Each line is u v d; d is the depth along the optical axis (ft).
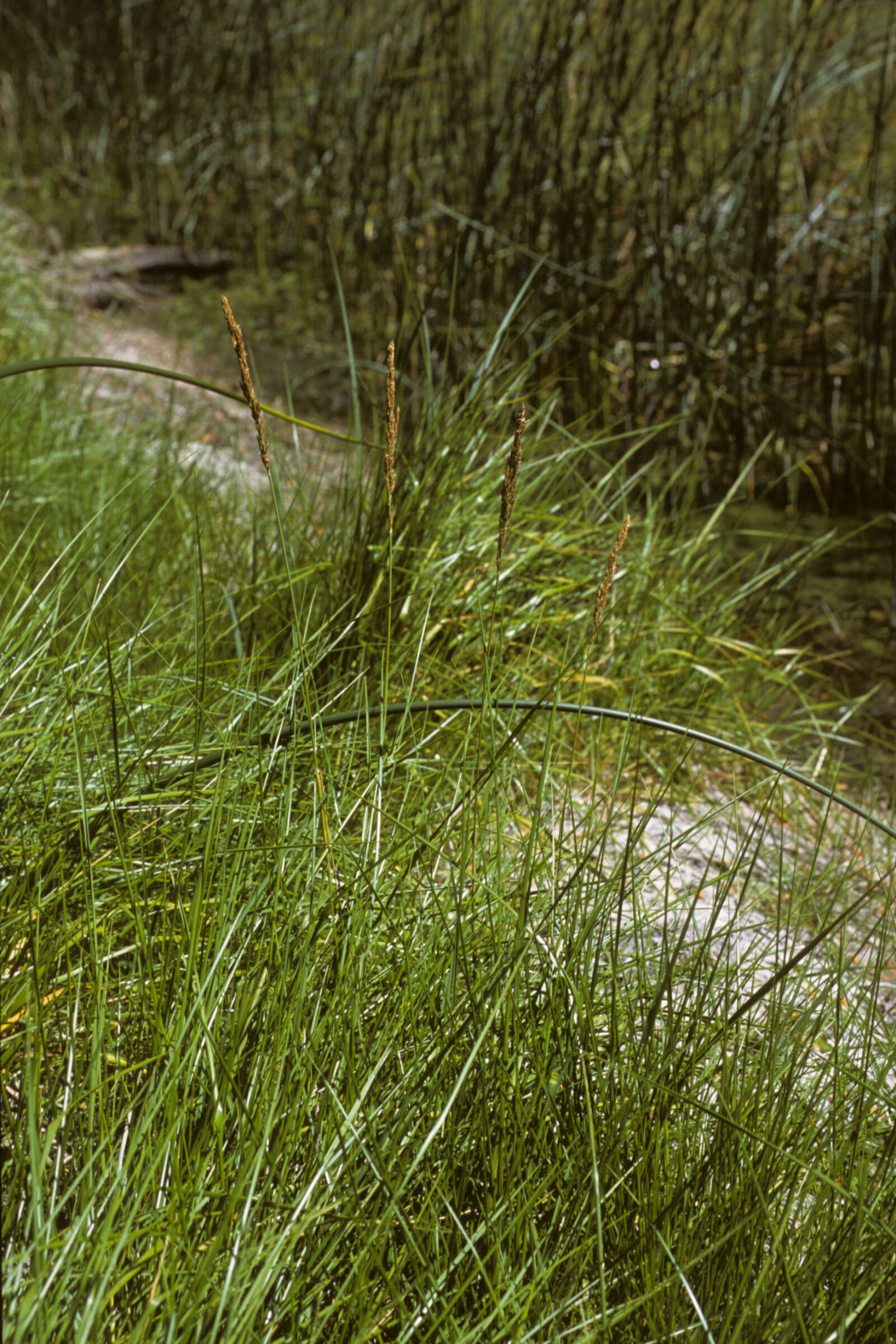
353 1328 4.13
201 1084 4.49
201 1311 3.76
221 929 4.89
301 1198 4.03
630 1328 4.22
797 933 6.93
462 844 5.72
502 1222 4.41
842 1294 4.35
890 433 16.98
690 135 20.92
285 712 6.57
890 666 13.47
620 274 21.09
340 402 19.58
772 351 18.33
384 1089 4.75
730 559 15.33
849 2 19.69
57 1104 4.46
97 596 6.45
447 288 19.45
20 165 29.63
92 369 17.95
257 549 10.30
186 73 30.45
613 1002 5.04
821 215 19.60
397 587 8.90
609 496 13.52
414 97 24.50
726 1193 4.71
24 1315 3.45
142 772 6.12
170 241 27.99
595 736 8.45
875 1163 5.18
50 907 5.27
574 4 18.76
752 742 10.38
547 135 19.75
